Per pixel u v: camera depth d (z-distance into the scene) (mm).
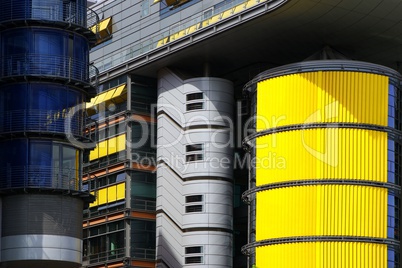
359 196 84000
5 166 75875
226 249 93750
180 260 94250
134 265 97125
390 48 91938
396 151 86625
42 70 76375
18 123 75812
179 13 96938
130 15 104125
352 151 84625
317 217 83750
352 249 83000
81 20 79375
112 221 99688
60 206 75750
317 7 83625
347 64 85750
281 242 84688
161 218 96875
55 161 75938
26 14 76875
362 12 84500
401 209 86500
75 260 76062
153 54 97000
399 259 85000
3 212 75312
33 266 76438
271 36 89750
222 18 90250
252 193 88750
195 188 94438
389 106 86562
